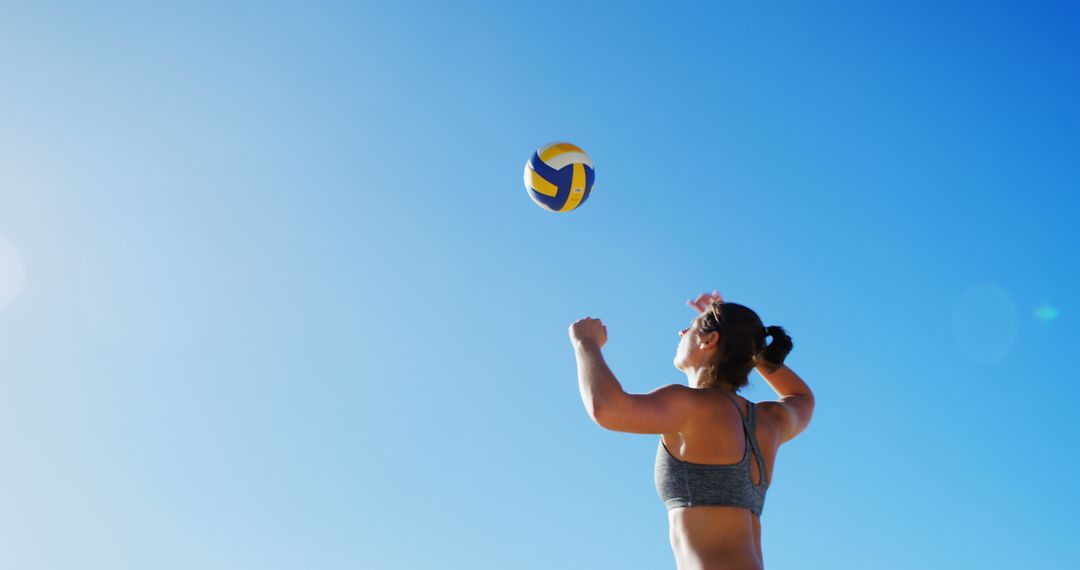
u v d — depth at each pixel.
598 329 3.45
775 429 3.60
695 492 3.21
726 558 3.11
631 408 3.11
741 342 3.54
